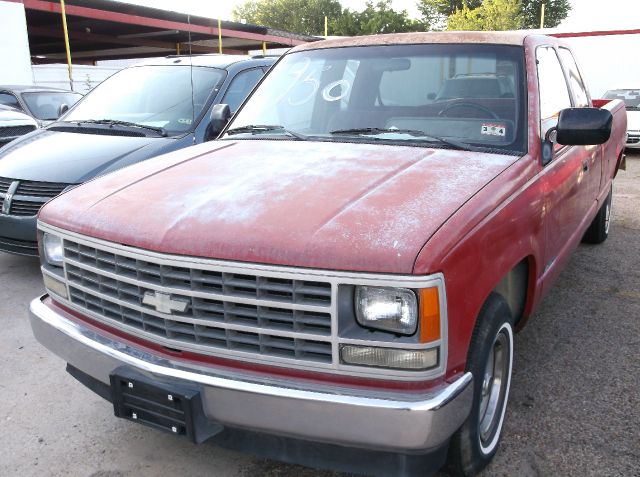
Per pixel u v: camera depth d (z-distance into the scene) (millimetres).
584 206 4336
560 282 5262
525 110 3240
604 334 4234
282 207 2369
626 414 3240
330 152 3059
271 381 2188
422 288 2016
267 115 3775
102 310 2602
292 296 2117
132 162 5203
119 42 22219
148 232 2354
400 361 2066
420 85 3512
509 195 2654
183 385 2279
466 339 2252
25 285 5301
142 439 3137
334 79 3742
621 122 6133
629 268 5609
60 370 3863
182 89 6195
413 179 2604
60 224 2695
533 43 3598
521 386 3539
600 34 19547
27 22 18812
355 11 60031
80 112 6434
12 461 2963
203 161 3100
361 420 2068
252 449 2334
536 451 2930
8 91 9836
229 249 2182
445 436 2117
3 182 5223
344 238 2119
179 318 2289
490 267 2400
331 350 2121
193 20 18781
